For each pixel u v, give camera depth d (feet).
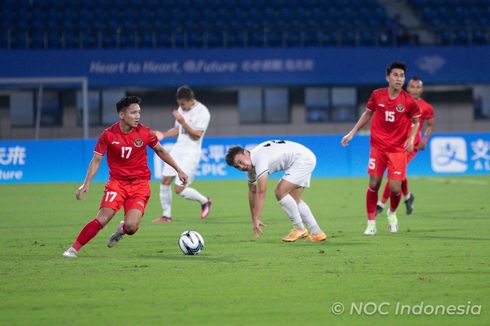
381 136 106.22
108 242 94.53
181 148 130.82
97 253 93.15
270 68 287.89
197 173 214.48
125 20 300.40
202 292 69.56
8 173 209.87
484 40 305.53
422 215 132.57
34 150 211.20
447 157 219.00
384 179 200.23
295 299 66.59
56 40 288.10
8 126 294.87
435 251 91.91
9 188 193.88
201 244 91.04
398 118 104.99
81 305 65.05
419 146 137.49
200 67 285.43
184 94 130.41
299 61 288.71
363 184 196.85
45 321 59.98
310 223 100.83
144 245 100.07
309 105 309.01
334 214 135.44
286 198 98.32
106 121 298.15
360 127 108.68
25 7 300.20
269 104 305.73
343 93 309.22
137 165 88.22
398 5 326.85
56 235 111.55
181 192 131.23
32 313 62.54
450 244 97.81
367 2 317.83
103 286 72.49
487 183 194.39
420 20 319.06
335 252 91.71
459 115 309.22
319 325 58.44
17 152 210.59
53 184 205.16
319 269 80.28
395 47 292.61
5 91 293.84
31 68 276.62
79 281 75.00
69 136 296.92
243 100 304.50
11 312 62.90
